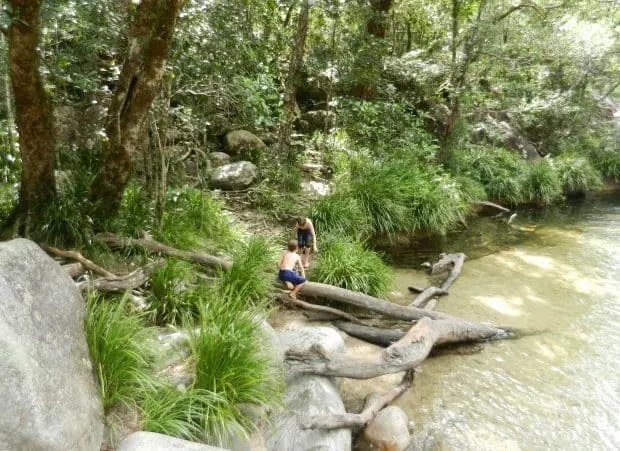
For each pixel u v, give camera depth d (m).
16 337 2.33
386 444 3.93
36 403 2.21
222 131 9.94
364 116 11.40
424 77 11.98
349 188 9.27
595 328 6.22
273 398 3.67
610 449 4.12
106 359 3.17
